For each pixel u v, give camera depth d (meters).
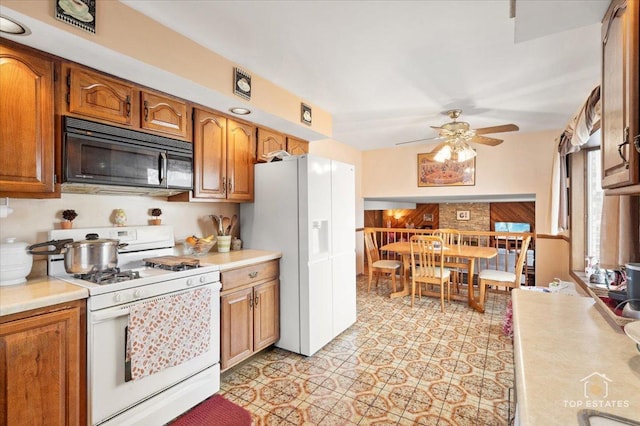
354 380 2.30
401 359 2.62
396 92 2.85
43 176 1.60
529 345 1.07
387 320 3.54
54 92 1.64
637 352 1.01
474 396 2.10
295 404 2.03
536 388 0.82
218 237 2.79
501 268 6.45
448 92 2.85
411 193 5.38
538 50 2.11
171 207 2.60
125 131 1.93
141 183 2.02
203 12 1.70
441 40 1.99
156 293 1.81
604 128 1.31
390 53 2.15
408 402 2.04
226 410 1.97
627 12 1.02
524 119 3.72
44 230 1.89
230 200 2.71
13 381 1.33
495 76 2.52
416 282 4.44
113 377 1.62
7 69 1.49
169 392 1.86
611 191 1.28
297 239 2.70
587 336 1.13
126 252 2.20
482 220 8.38
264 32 1.89
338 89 2.78
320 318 2.79
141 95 2.02
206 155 2.47
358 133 4.38
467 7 1.66
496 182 4.72
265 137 3.06
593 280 2.36
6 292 1.49
